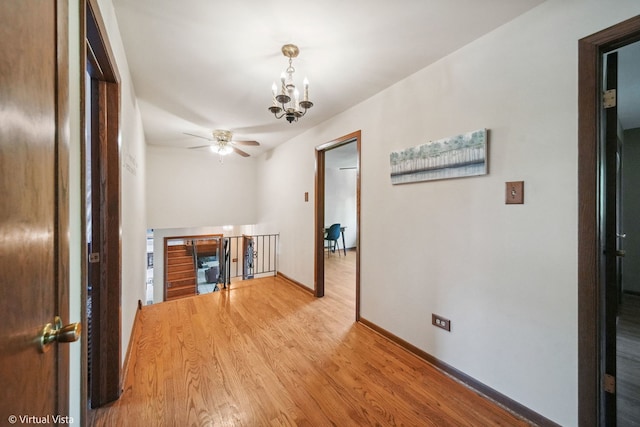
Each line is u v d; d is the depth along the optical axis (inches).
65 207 28.8
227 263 157.5
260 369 75.8
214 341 91.5
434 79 78.2
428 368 77.0
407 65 79.8
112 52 55.1
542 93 56.5
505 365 62.5
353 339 93.7
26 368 21.3
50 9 25.6
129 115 82.8
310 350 86.2
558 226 54.5
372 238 101.3
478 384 67.5
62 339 25.3
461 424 57.2
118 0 54.5
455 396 65.7
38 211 23.5
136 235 106.8
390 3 55.7
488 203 65.6
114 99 61.9
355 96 101.4
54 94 26.5
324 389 67.8
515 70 60.5
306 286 149.0
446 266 75.2
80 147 36.8
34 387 22.6
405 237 87.8
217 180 220.1
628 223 134.6
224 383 69.7
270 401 63.5
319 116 124.4
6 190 18.8
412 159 83.7
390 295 93.4
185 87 95.0
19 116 20.3
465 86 70.4
